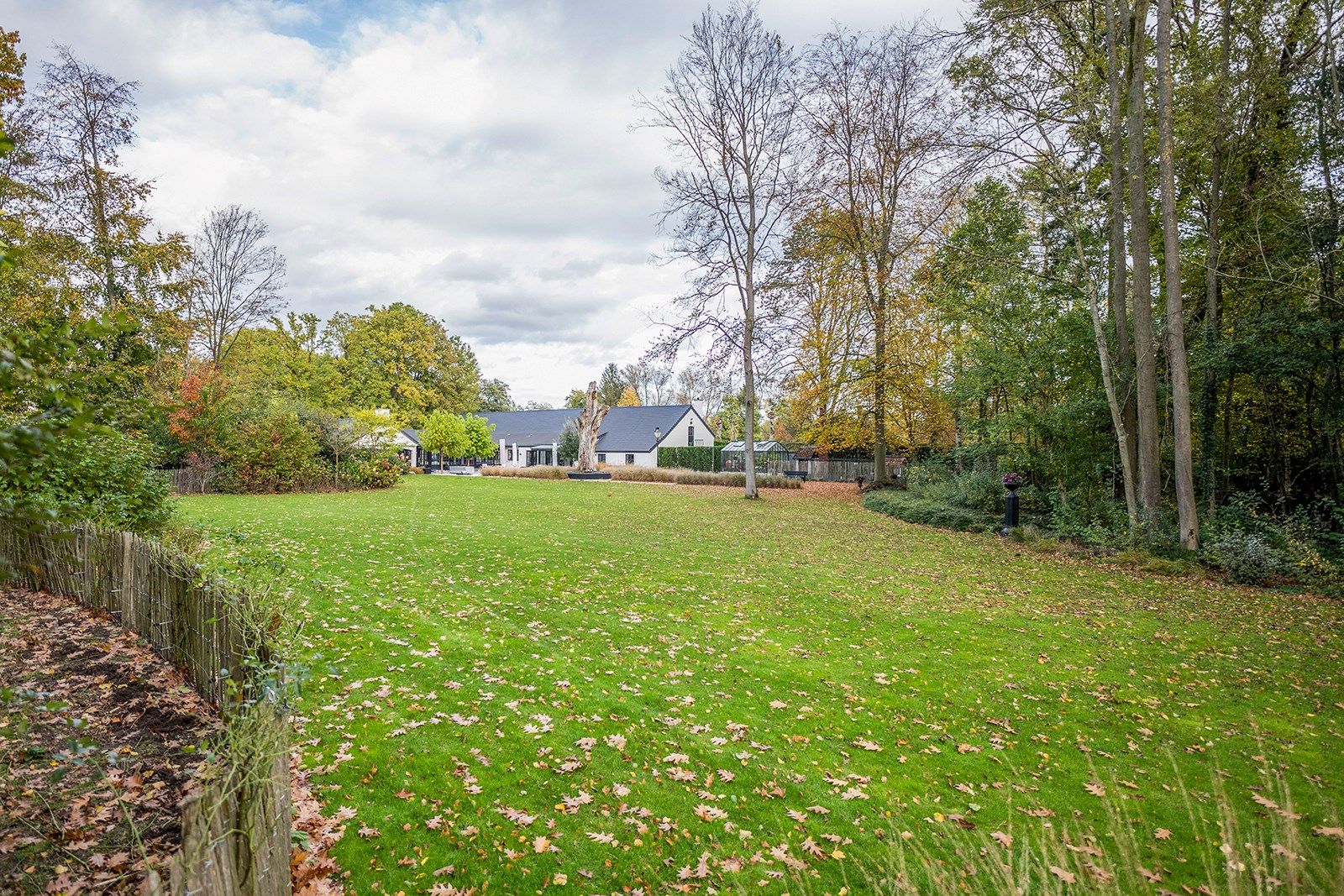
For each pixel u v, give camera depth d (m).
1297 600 9.92
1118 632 8.09
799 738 4.99
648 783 4.23
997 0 13.74
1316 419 13.41
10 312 9.78
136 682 4.49
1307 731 5.42
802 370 26.45
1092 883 3.34
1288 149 13.55
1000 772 4.65
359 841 3.37
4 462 1.76
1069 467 16.72
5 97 13.05
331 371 41.53
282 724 2.67
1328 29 11.80
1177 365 12.24
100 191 19.81
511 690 5.42
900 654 7.04
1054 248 16.23
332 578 8.53
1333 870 3.54
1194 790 4.48
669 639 7.09
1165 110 12.15
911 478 23.77
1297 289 12.65
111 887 2.53
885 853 3.67
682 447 44.31
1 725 3.66
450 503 19.44
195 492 20.66
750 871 3.48
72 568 6.24
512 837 3.55
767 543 13.80
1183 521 12.27
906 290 23.97
